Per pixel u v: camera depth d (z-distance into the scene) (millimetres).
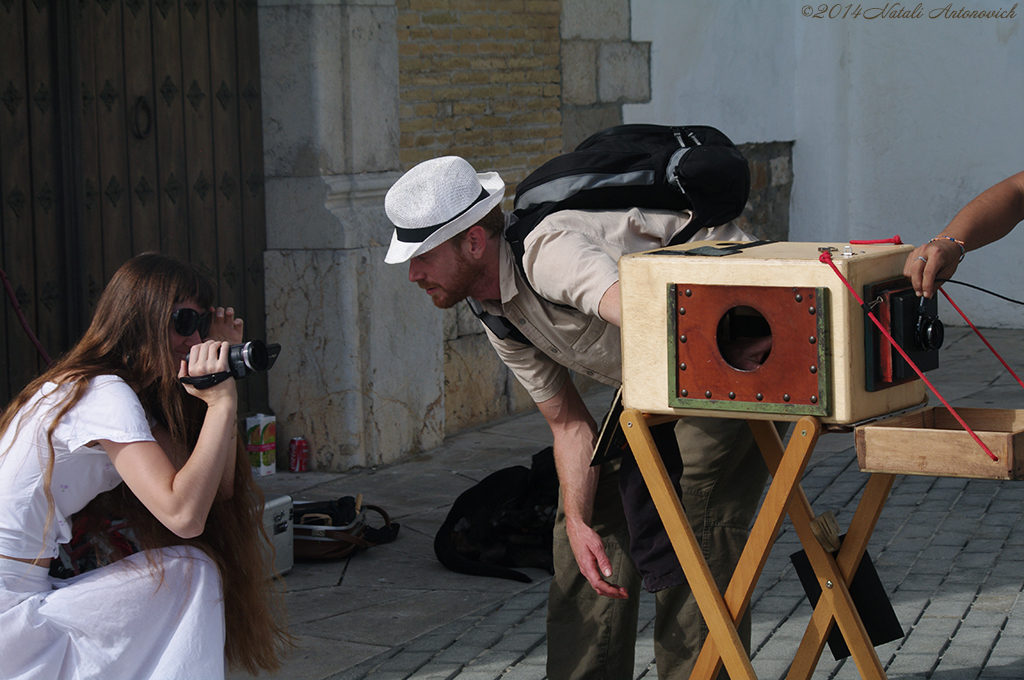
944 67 10781
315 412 6676
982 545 4973
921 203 11031
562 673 3408
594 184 2898
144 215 6094
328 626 4395
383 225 6738
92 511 2783
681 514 2545
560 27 8211
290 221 6598
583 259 2711
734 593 2564
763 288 2287
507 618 4387
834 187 11219
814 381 2264
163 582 2717
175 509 2605
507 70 7777
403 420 6922
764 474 3311
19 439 2695
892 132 11055
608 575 3008
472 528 5121
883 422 2311
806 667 2936
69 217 5703
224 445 2678
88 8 5750
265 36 6520
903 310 2289
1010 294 10758
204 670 2697
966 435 2137
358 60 6551
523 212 2975
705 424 3162
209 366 2689
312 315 6598
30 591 2709
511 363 3201
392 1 6727
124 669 2697
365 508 5543
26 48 5492
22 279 5539
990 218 2574
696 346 2387
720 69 9977
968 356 9633
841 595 2824
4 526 2682
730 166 2904
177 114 6230
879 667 2820
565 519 3275
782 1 10820
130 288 2818
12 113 5445
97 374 2736
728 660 2561
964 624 4090
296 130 6512
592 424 3285
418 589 4816
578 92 8430
